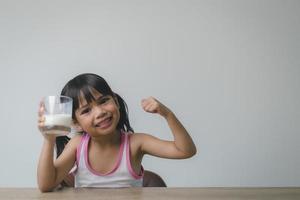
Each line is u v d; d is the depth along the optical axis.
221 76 1.95
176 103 1.91
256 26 2.02
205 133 1.90
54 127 0.81
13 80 1.90
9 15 1.96
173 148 1.11
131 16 1.99
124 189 0.81
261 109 1.94
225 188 0.84
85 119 1.10
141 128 1.87
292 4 2.06
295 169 1.90
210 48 1.98
